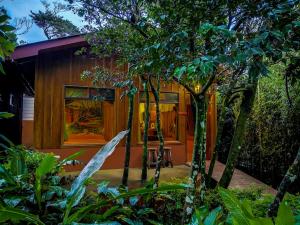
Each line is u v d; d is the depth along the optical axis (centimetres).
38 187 135
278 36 169
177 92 877
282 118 595
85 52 709
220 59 169
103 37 472
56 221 124
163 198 221
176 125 891
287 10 180
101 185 160
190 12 222
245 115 440
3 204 116
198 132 261
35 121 711
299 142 557
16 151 184
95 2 421
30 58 629
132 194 108
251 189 434
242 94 448
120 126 804
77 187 107
